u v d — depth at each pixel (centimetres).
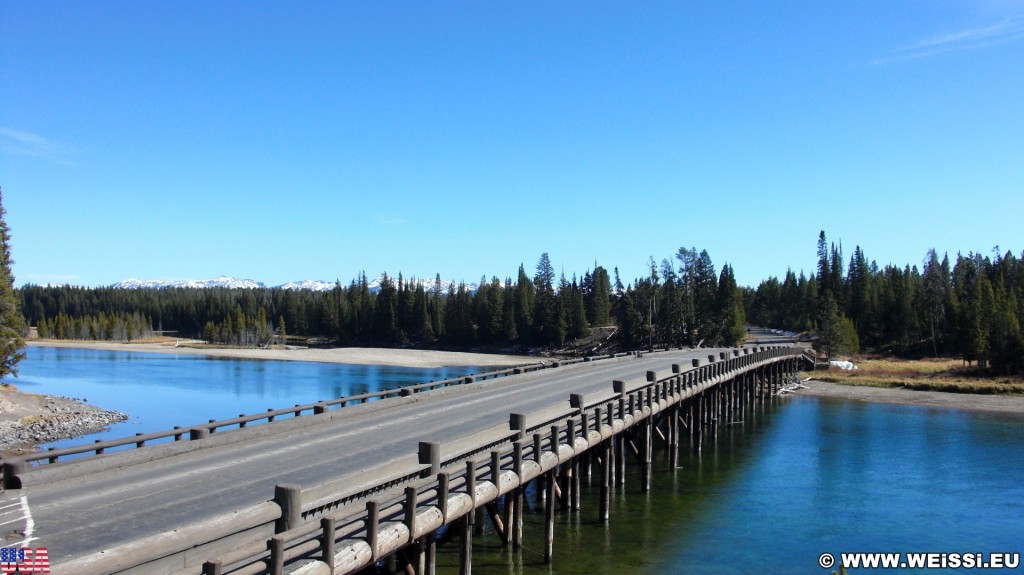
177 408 5362
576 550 1956
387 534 1138
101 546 1009
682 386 3139
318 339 16888
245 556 896
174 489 1361
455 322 14800
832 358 8519
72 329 17450
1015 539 2133
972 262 13138
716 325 11006
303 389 6794
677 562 1888
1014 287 10450
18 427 4316
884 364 8294
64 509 1211
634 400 2478
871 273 13262
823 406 5247
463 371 9444
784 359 6303
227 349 14000
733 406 4400
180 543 893
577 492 2273
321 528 1006
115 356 11856
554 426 1817
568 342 13400
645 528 2170
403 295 15725
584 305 14838
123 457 1561
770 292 15488
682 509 2392
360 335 16000
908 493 2642
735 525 2228
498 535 2028
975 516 2361
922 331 10181
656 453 3406
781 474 2942
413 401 2738
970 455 3359
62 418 4619
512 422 1820
